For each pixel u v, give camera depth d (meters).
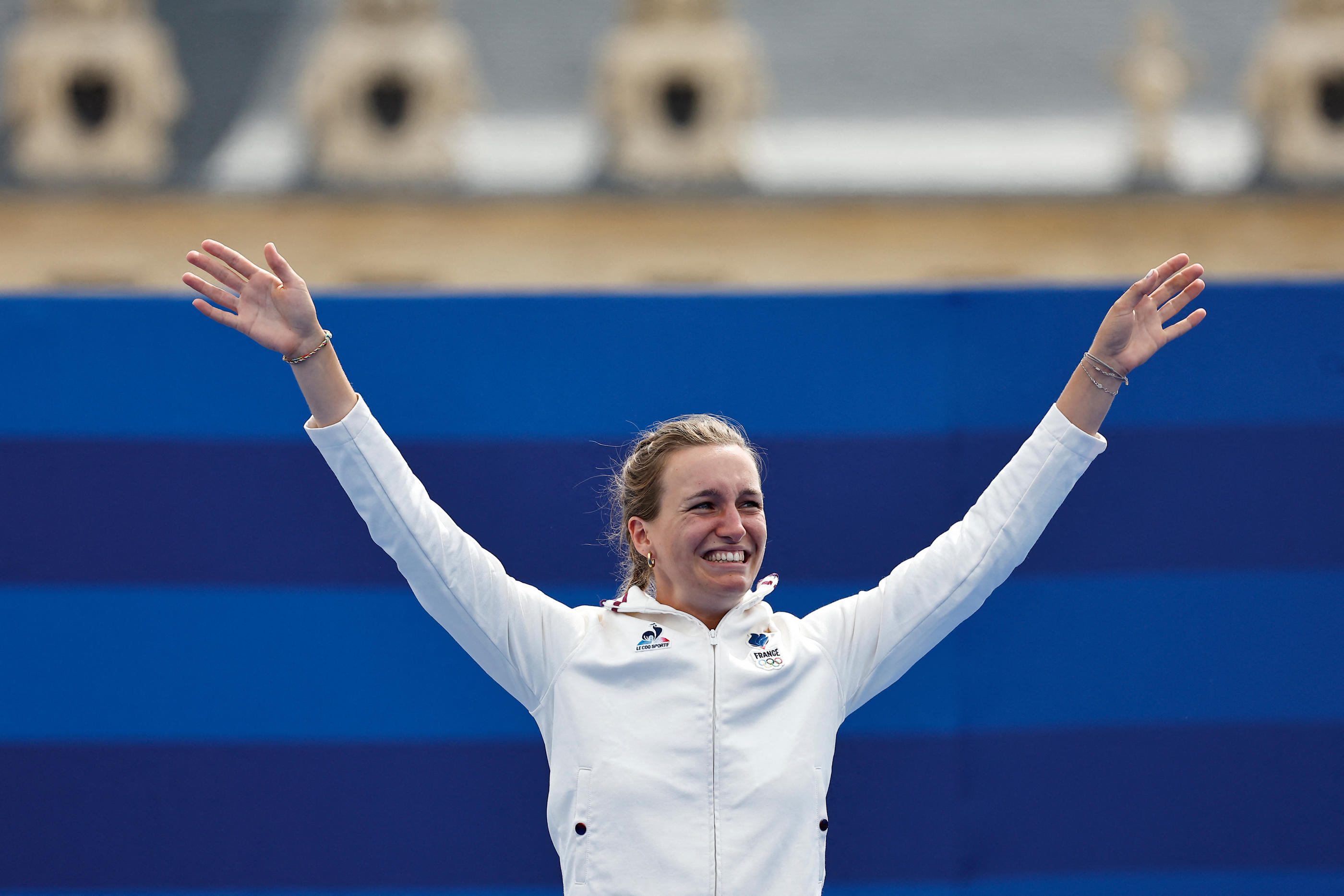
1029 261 77.75
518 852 10.80
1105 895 10.84
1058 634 10.97
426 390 10.93
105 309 10.80
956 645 10.93
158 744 10.73
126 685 10.73
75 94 79.62
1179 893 10.86
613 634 7.68
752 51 87.69
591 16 88.00
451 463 10.95
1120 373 7.84
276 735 10.77
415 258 77.81
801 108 86.88
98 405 10.80
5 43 80.81
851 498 11.02
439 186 78.25
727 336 11.02
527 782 10.83
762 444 11.02
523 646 7.70
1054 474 7.82
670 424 8.11
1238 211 77.94
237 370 10.86
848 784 10.83
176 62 84.25
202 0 86.00
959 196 77.38
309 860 10.73
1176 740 10.94
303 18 86.00
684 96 79.88
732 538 7.57
